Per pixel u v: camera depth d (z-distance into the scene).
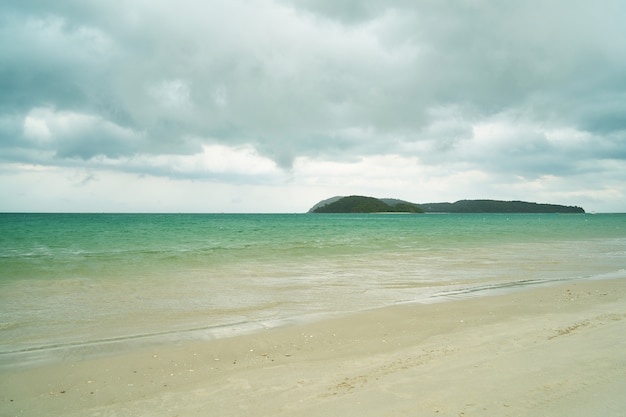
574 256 23.56
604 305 11.03
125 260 20.89
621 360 6.27
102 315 10.39
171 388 5.93
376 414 4.73
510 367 6.14
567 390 5.22
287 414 4.86
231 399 5.42
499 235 42.50
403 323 9.48
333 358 7.13
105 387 6.02
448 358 6.77
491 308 10.90
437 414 4.66
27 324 9.55
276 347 7.84
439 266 19.47
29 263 19.25
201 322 9.77
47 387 6.04
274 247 28.14
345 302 11.98
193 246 28.72
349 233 46.41
